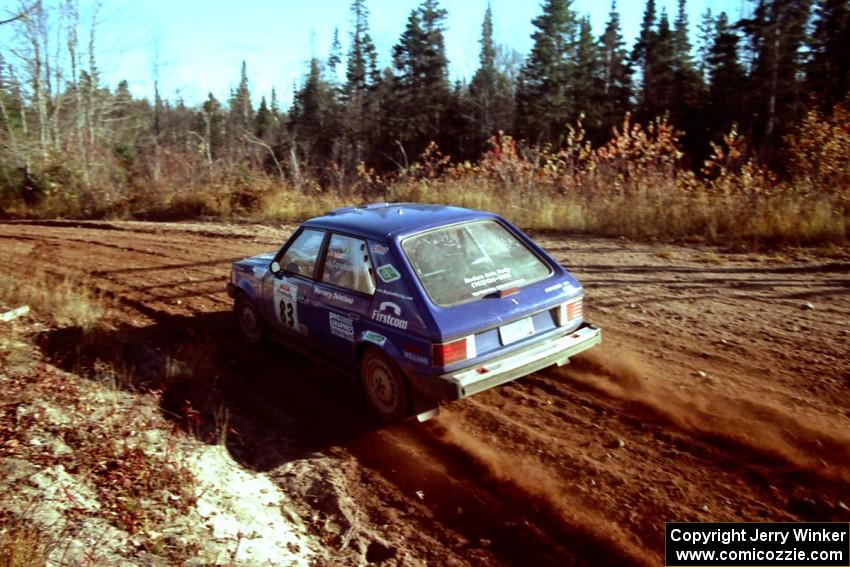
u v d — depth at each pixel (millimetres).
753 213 10414
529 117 59875
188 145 23328
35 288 8414
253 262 6980
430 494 4230
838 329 6180
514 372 4625
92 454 4340
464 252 5055
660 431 4648
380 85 70625
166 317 8055
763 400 4895
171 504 3887
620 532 3664
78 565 3209
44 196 20203
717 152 12922
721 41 49000
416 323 4570
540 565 3504
